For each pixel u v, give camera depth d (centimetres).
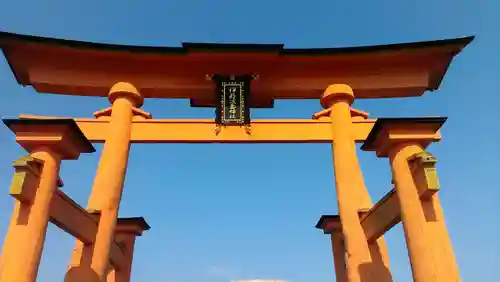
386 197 797
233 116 1011
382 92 1098
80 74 1046
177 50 1009
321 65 1057
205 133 1005
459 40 1005
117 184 940
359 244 896
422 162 674
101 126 995
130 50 1006
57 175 737
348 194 945
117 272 1149
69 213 776
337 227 1209
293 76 1073
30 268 654
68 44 986
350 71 1069
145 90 1074
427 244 657
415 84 1080
